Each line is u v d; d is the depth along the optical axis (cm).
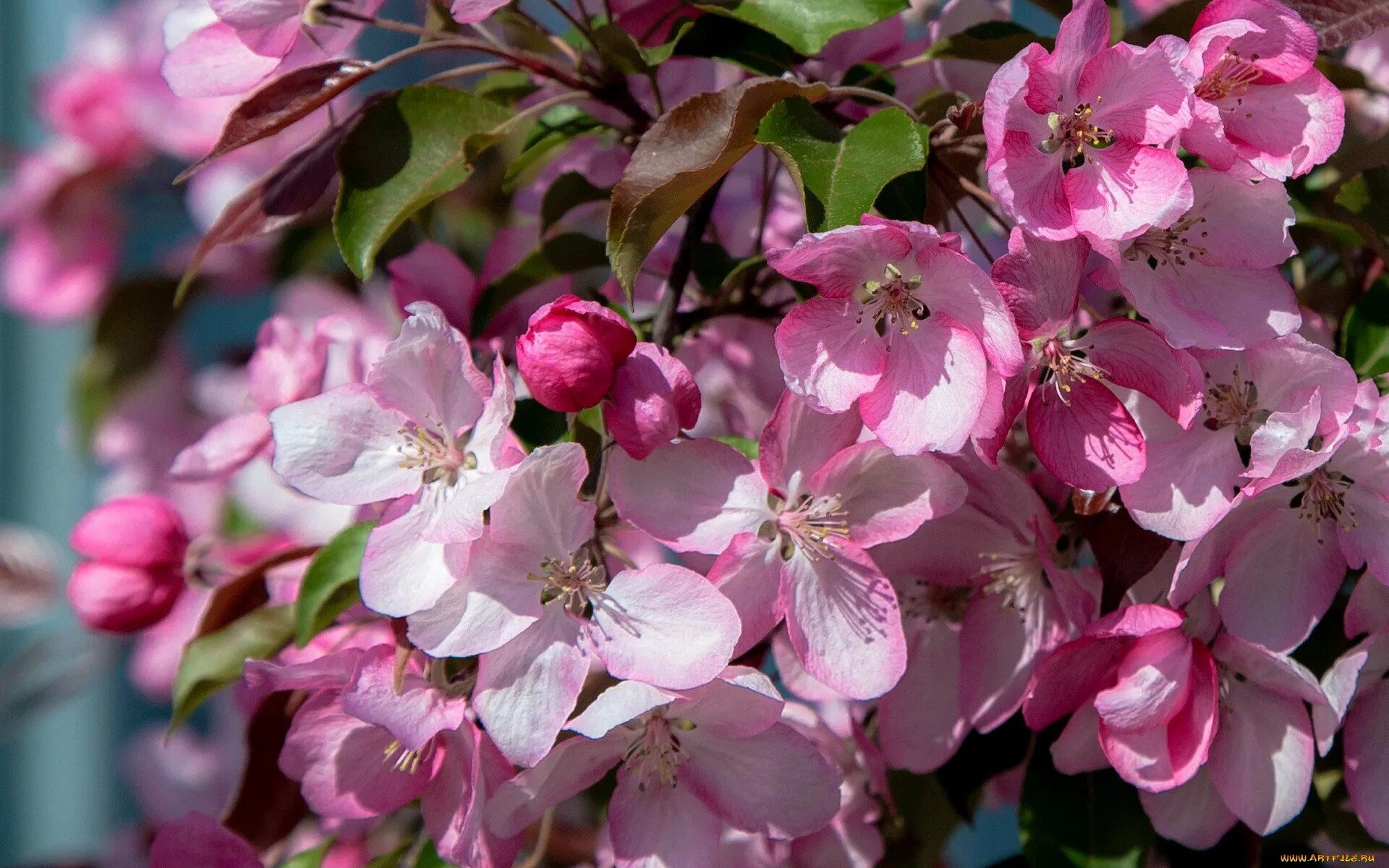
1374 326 45
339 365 48
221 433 48
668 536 42
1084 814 44
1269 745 43
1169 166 41
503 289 47
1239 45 42
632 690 41
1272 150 42
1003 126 40
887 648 42
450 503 41
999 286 41
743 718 42
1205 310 42
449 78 46
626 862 42
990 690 44
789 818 42
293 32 45
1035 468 46
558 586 41
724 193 49
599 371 41
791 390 41
